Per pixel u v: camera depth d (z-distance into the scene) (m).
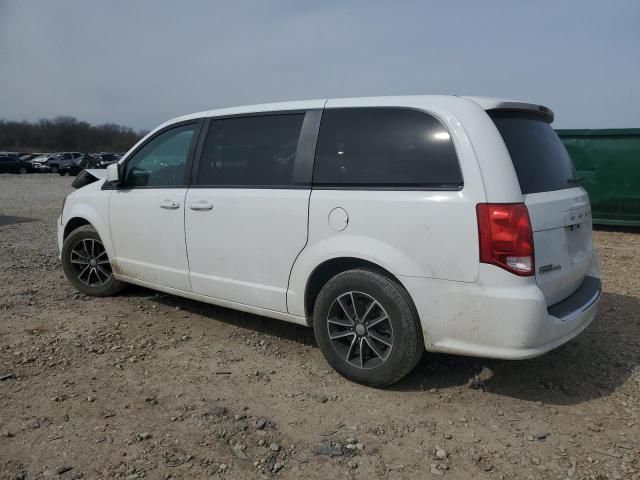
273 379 3.63
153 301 5.26
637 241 8.78
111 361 3.88
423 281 3.18
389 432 3.00
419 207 3.17
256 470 2.65
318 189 3.59
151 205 4.57
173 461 2.71
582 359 3.93
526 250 2.97
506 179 3.02
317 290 3.79
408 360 3.29
